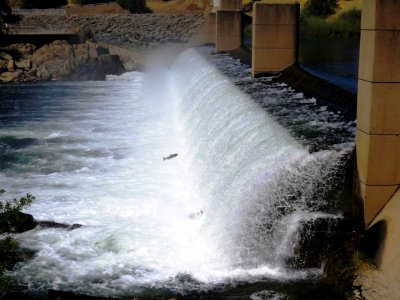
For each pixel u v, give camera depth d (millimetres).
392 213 11148
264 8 23219
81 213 15688
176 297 11367
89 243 13883
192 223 14898
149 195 16891
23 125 27391
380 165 11375
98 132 25281
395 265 10383
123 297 11508
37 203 16391
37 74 46219
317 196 12438
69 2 81375
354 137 14211
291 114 16859
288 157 13273
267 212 12617
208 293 11453
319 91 19641
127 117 28250
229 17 35781
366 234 11508
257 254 12383
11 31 53594
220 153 17062
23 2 79062
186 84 29812
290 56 23750
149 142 23031
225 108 19688
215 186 15625
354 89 18344
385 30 10883
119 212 15719
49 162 20703
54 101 34781
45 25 64688
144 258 13117
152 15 67062
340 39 40562
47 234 14320
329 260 11430
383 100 11125
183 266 12703
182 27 66500
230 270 12297
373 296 10180
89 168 19797
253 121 16812
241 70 26609
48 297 11273
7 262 11484
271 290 11328
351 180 12305
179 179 18375
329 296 10688
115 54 49656
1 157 21469
